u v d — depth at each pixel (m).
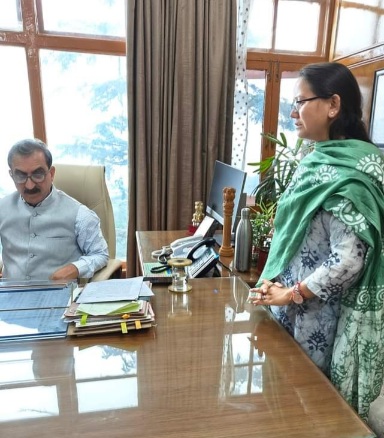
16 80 2.53
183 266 1.13
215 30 2.43
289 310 1.04
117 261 1.67
